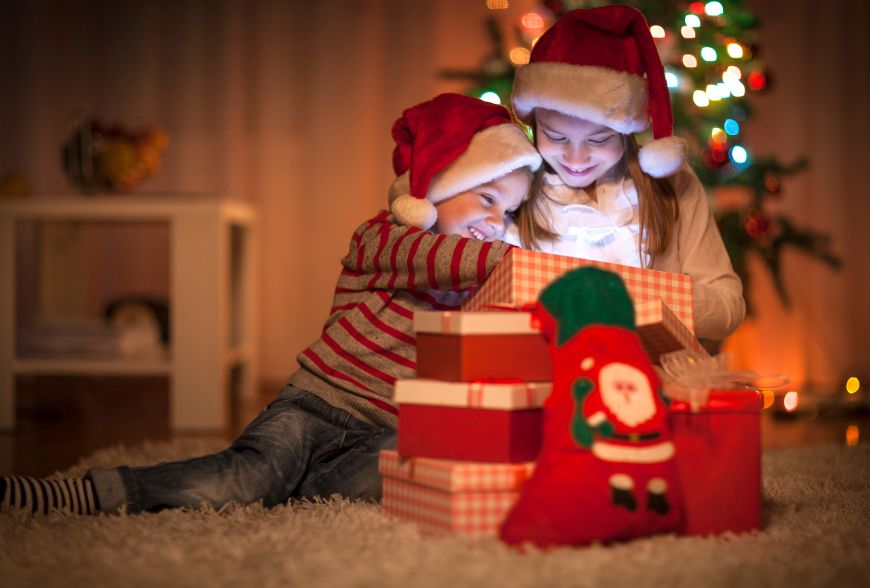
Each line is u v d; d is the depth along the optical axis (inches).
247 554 38.4
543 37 56.7
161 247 130.1
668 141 54.7
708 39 93.9
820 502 51.2
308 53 130.6
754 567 36.4
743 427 42.5
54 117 129.8
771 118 127.0
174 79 130.2
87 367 92.4
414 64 130.3
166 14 130.2
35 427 93.4
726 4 93.7
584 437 38.3
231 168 130.3
